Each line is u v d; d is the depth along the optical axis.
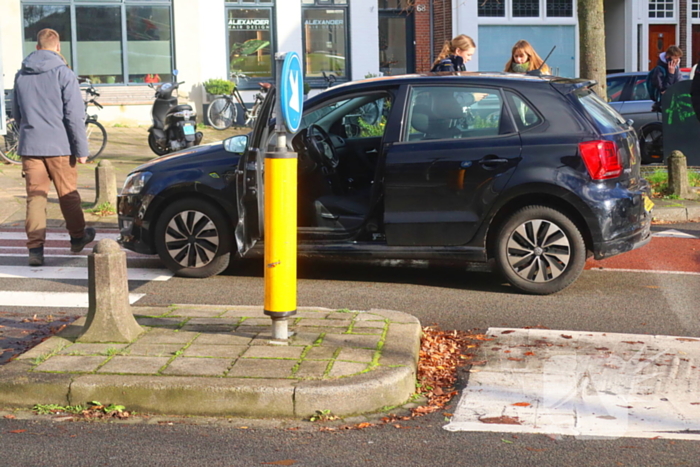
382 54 24.66
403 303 6.70
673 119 14.16
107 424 4.15
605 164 6.62
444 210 6.83
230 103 21.86
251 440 3.95
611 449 3.81
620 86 16.03
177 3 22.48
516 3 24.61
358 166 7.60
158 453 3.80
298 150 7.09
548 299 6.80
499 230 6.86
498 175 6.71
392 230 6.91
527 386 4.69
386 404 4.36
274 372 4.43
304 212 7.16
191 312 5.66
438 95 6.96
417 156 6.84
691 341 5.57
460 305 6.63
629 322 6.09
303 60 23.81
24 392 4.35
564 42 25.02
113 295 4.97
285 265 4.88
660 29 25.64
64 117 8.26
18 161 15.77
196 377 4.36
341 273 7.86
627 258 8.49
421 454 3.78
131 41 22.36
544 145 6.68
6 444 3.91
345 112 7.67
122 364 4.56
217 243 7.51
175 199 7.61
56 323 6.00
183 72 22.66
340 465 3.67
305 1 23.62
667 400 4.43
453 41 10.23
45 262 8.47
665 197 12.07
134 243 7.73
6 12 21.33
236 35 23.19
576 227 6.75
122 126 22.06
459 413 4.29
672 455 3.74
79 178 14.32
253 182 6.71
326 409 4.23
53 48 8.30
